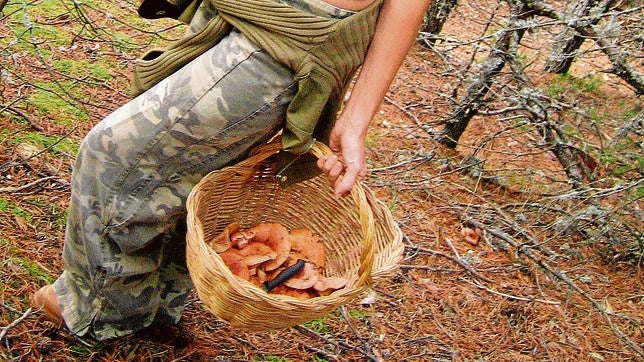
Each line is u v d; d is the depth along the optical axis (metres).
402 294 2.77
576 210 3.54
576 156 3.59
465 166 3.60
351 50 1.68
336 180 1.77
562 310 2.91
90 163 1.75
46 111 2.93
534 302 2.91
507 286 3.00
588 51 3.49
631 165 3.59
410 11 1.70
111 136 1.71
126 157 1.72
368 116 1.76
